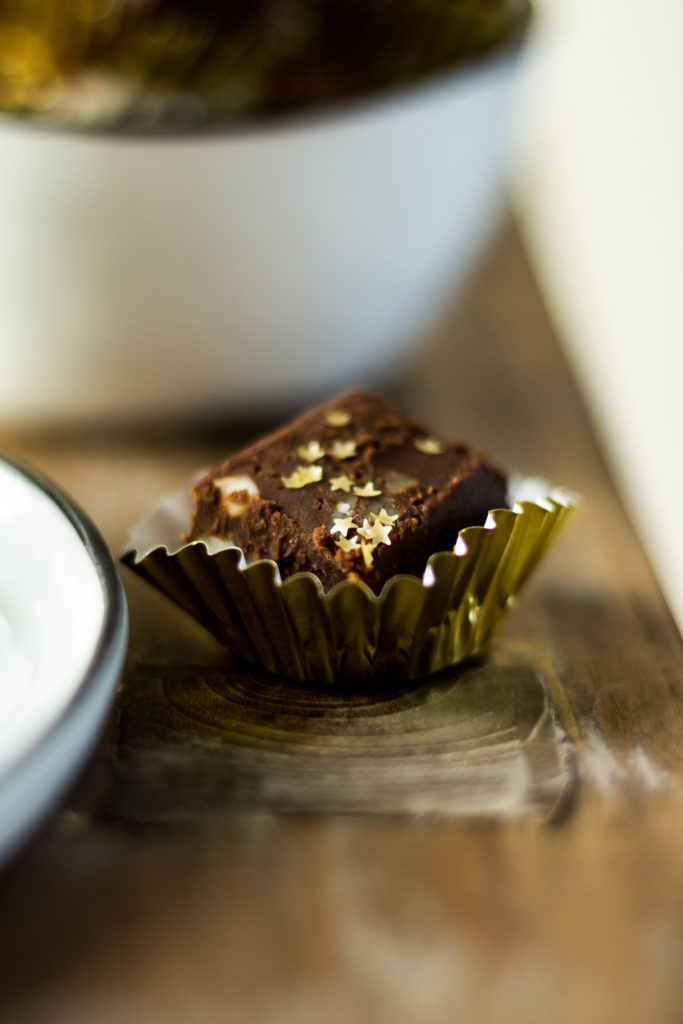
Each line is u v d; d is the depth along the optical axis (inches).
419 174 10.7
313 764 9.4
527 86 12.7
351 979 8.6
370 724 9.6
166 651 10.0
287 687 9.8
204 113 11.2
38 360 10.9
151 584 9.8
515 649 10.2
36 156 10.1
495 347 12.9
